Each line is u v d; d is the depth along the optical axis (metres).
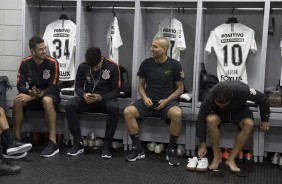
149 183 2.64
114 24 3.72
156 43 3.13
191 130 3.34
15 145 2.94
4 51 4.07
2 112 2.96
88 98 3.22
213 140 2.93
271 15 3.60
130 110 3.12
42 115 3.62
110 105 3.20
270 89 3.52
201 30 3.34
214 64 3.76
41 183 2.60
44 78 3.43
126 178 2.73
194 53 3.56
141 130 3.47
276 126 3.13
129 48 3.97
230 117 2.97
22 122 3.52
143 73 3.29
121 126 3.51
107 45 3.99
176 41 3.62
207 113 2.86
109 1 3.66
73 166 2.99
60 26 3.86
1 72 4.11
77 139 3.33
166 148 3.51
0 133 3.00
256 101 2.86
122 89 3.57
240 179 2.75
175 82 3.22
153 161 3.18
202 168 2.88
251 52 3.69
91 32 3.98
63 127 3.63
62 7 3.93
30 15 3.83
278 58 3.62
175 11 3.79
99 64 3.29
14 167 2.77
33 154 3.30
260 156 3.21
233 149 2.96
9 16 4.01
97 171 2.88
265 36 3.14
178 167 3.02
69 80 3.86
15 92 4.09
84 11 3.70
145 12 3.71
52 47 3.88
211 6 3.64
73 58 3.84
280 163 3.03
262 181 2.72
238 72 3.52
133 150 3.18
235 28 3.52
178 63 3.21
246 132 2.88
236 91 2.77
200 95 3.45
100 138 3.59
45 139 3.69
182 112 3.14
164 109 3.12
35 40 3.28
